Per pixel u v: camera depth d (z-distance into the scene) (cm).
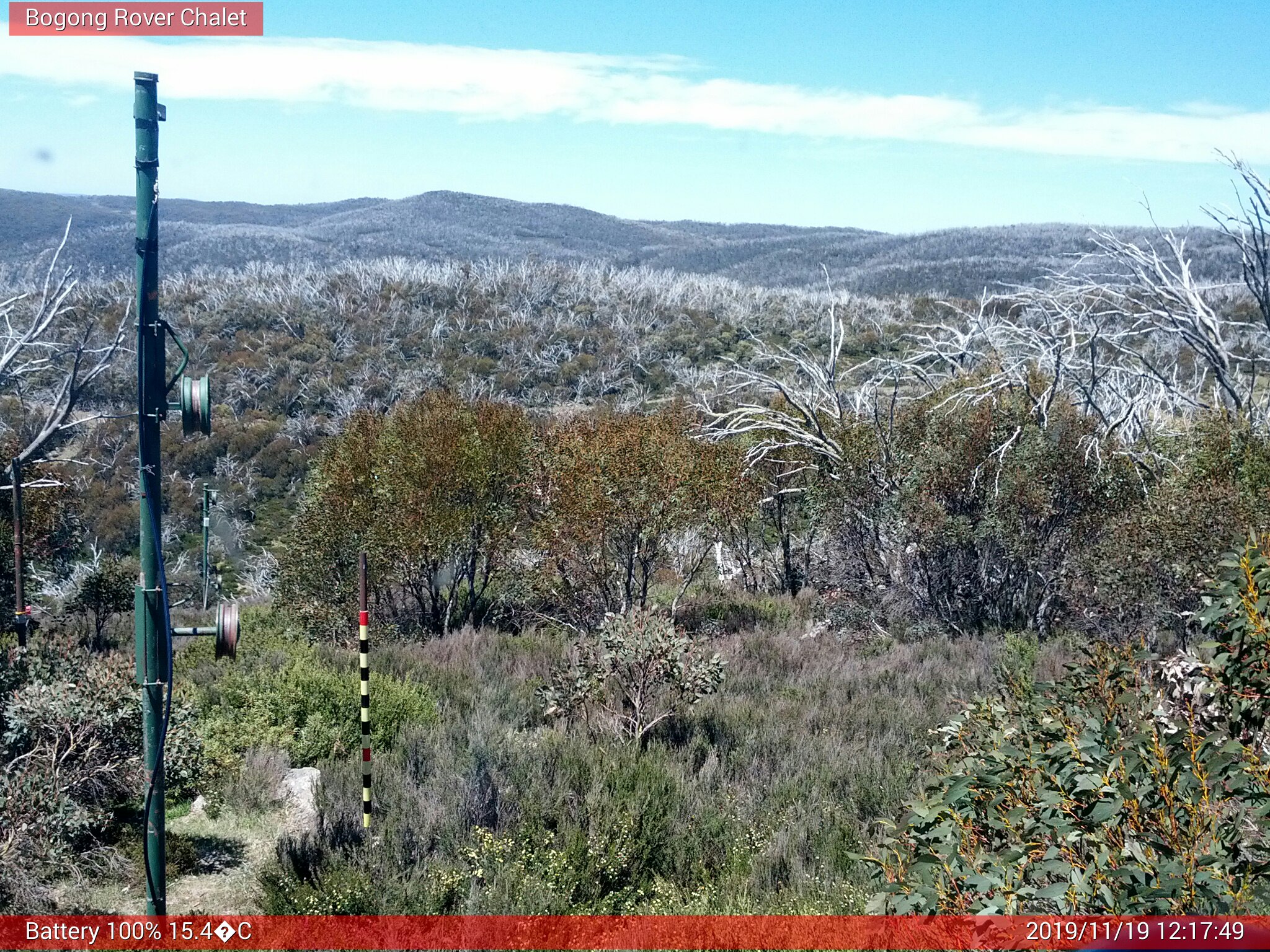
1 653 823
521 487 1817
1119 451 1564
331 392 4597
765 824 759
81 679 759
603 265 9906
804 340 5084
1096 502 1520
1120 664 569
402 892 625
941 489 1612
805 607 1891
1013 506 1530
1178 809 396
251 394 4572
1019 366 1920
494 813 748
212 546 3359
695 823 764
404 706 1048
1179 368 2719
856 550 1748
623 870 701
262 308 5634
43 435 1888
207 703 1065
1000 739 537
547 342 5388
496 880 637
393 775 830
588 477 1664
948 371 2398
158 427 494
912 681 1259
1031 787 452
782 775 866
